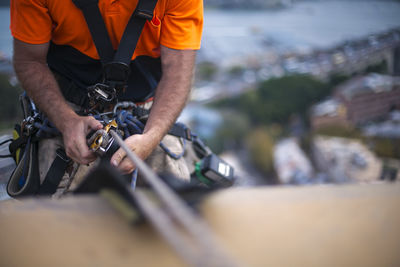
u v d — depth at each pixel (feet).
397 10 302.66
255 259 0.99
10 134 7.06
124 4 4.01
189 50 4.33
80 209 1.06
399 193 1.13
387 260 1.02
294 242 1.02
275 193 1.14
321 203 1.10
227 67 199.62
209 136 144.46
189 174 4.53
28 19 3.98
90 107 4.26
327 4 325.01
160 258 0.94
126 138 3.94
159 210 1.02
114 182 1.08
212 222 1.04
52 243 0.98
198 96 171.32
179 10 4.16
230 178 4.74
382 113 148.05
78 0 3.88
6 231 1.00
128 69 4.10
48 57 4.46
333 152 117.39
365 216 1.08
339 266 1.00
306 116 159.74
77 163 3.94
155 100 4.21
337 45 219.20
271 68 196.54
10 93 69.31
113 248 0.97
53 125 4.06
